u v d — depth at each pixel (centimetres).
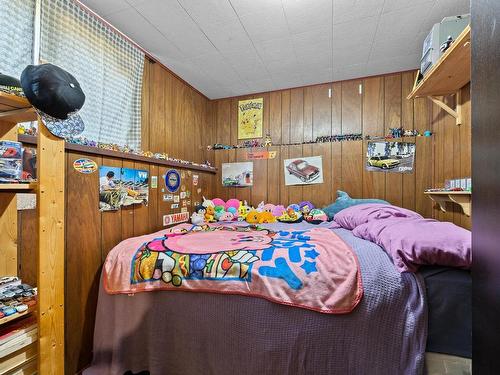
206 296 107
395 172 230
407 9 156
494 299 48
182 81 256
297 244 122
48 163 88
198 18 163
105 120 166
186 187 230
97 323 122
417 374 81
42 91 78
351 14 160
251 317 99
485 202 52
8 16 113
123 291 117
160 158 190
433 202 216
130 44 184
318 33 181
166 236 151
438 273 90
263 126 290
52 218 89
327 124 266
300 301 94
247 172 281
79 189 126
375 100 250
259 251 114
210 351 105
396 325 87
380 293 89
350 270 95
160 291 114
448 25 140
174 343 111
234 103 302
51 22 131
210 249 121
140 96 195
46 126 85
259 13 159
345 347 90
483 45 52
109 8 153
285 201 266
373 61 222
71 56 142
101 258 138
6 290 90
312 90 271
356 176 242
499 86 47
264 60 220
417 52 207
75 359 123
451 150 183
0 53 110
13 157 85
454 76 144
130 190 160
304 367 92
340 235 146
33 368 86
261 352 96
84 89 150
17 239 104
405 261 92
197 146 283
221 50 203
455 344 84
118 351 116
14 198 101
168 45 195
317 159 254
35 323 88
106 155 142
